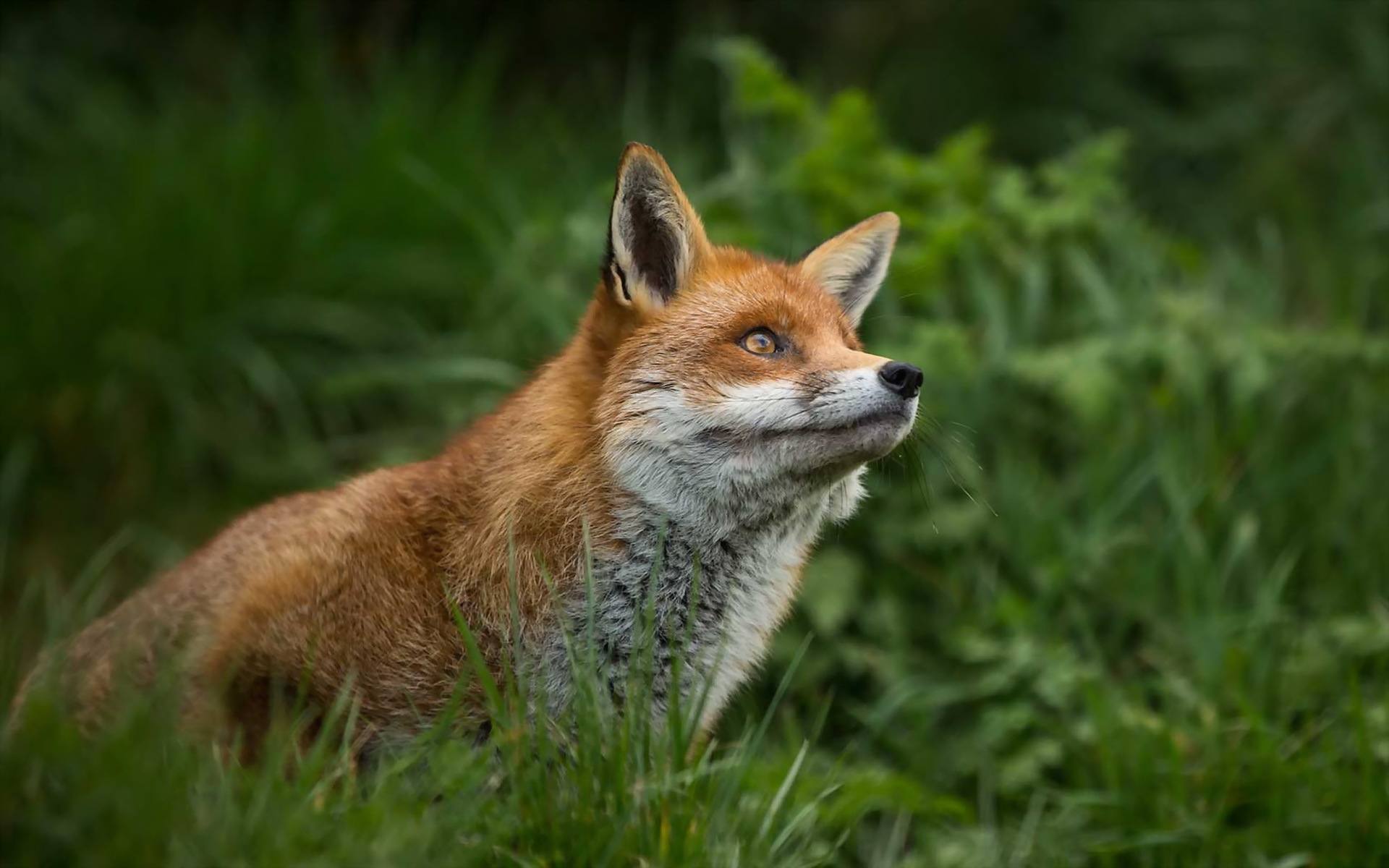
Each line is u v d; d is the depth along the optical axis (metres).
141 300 12.83
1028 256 11.95
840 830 8.80
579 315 11.48
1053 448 11.25
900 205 11.87
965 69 17.28
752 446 6.99
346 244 13.33
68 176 13.89
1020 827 8.93
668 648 7.02
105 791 5.29
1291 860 8.05
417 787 6.16
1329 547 10.64
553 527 6.88
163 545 12.05
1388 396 11.38
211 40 16.61
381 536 6.86
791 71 17.69
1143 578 10.22
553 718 6.73
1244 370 10.96
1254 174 15.78
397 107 14.22
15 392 12.41
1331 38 16.47
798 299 7.53
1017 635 9.79
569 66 17.69
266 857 5.32
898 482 10.48
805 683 9.85
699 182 13.74
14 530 11.98
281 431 12.91
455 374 11.64
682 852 6.10
